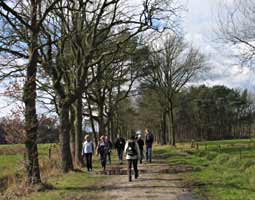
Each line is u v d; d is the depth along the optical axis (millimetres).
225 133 106938
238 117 106688
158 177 20250
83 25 26062
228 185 16172
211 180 18125
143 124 88625
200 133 107312
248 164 21844
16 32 16875
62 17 22984
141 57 38062
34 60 16484
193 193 14672
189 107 98750
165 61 60938
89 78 37875
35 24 16500
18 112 16703
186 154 39406
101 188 16844
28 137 16516
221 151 37156
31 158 16578
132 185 17422
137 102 71500
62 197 14539
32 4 16516
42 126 20688
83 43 26516
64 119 23281
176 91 62656
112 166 28797
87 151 25250
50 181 19172
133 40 31250
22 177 18234
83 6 22312
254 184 15914
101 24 26078
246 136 106438
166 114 72438
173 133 63156
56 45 22922
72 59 28656
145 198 13750
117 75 43312
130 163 19266
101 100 45156
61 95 23156
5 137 17109
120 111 66500
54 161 25172
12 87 16406
